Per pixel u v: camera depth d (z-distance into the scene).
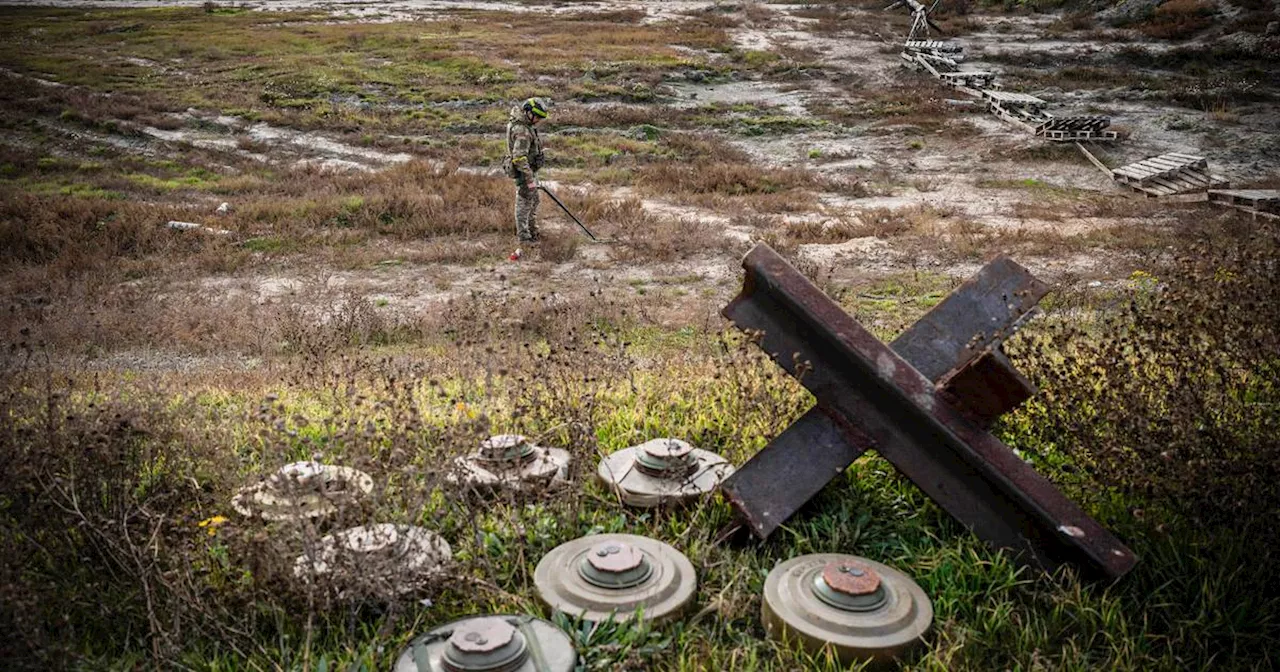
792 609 2.76
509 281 13.66
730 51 35.00
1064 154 23.33
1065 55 33.88
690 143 24.88
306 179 20.80
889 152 24.41
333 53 34.41
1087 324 8.16
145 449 3.97
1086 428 3.59
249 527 3.13
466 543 3.26
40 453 3.24
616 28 40.12
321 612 2.81
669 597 2.89
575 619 2.77
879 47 36.72
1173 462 3.14
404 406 4.28
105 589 3.04
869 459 3.95
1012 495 2.97
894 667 2.64
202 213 17.52
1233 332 3.54
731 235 16.25
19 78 29.23
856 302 11.76
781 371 4.70
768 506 3.21
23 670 2.55
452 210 17.50
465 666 2.41
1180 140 24.31
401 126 26.27
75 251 14.96
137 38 38.31
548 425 4.34
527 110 15.11
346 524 3.04
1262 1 35.91
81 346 10.28
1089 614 2.82
